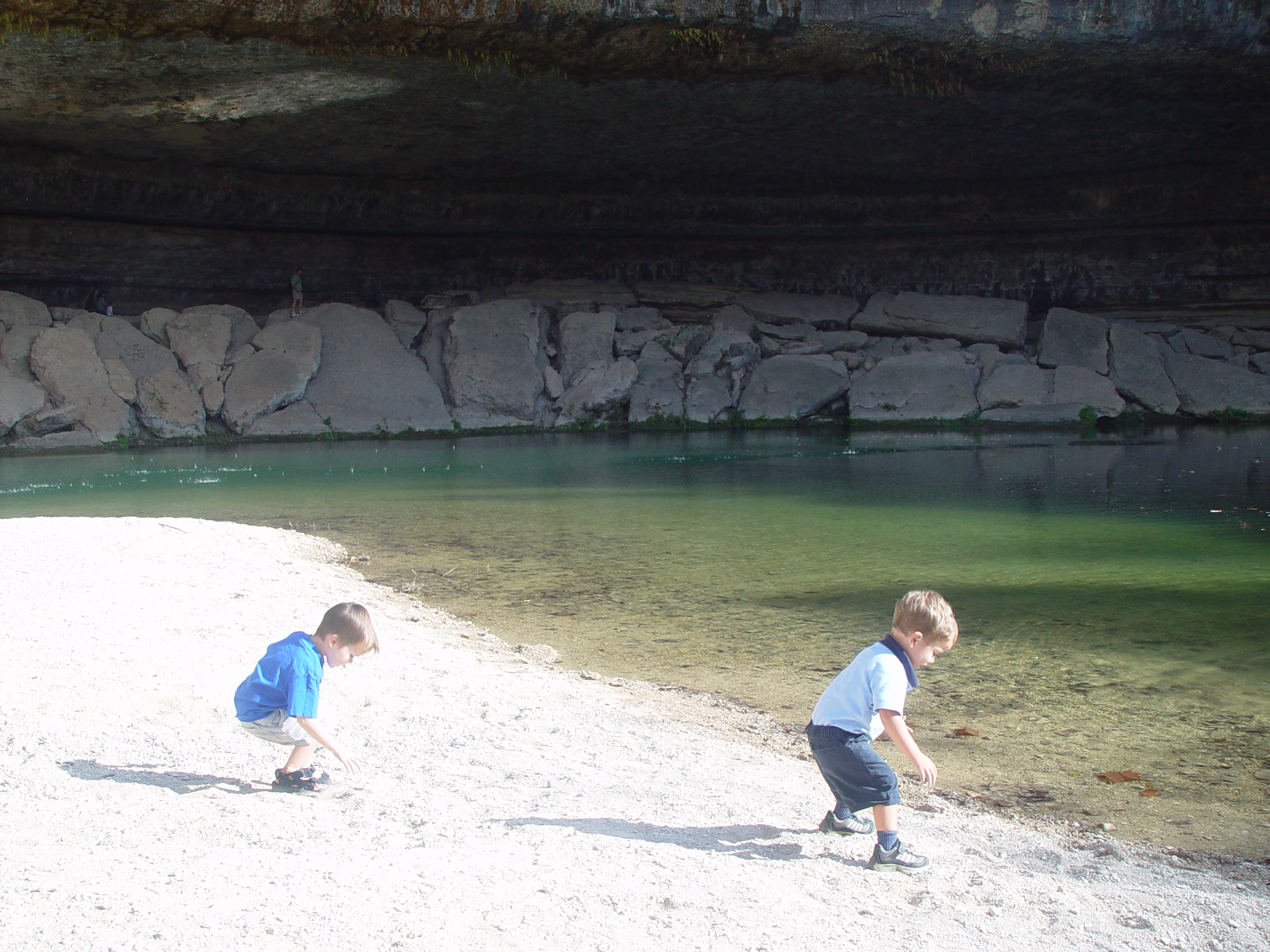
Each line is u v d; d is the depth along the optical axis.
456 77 22.22
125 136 26.17
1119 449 22.50
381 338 31.91
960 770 5.55
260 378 29.22
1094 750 5.81
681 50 21.58
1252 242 32.88
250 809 4.21
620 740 5.65
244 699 4.48
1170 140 29.27
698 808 4.49
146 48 19.31
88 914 3.10
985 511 14.43
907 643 3.96
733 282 36.31
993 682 7.04
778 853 3.96
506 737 5.55
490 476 19.50
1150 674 7.13
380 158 29.52
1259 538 11.97
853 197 34.28
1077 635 8.10
